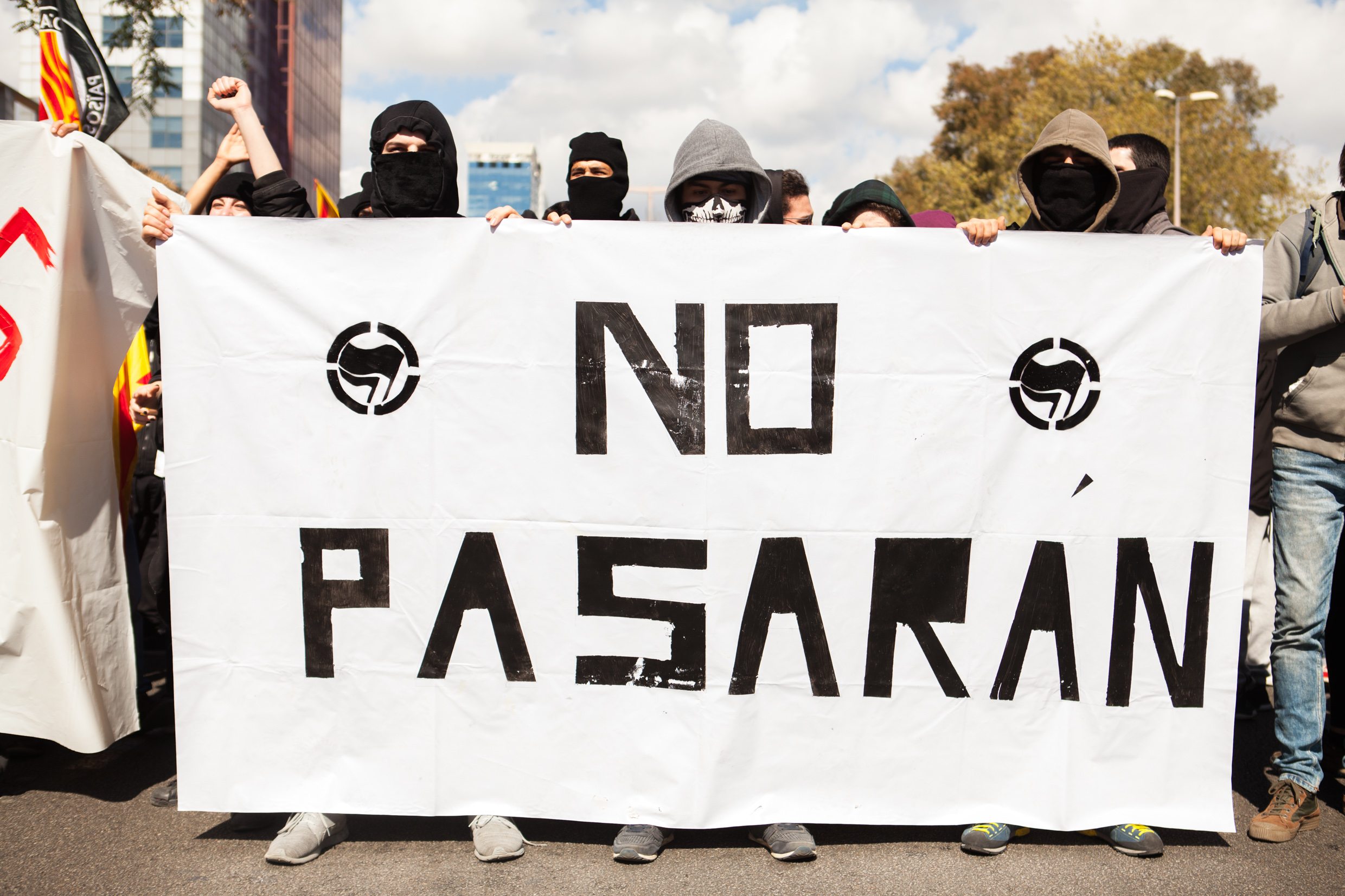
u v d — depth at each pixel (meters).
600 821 2.61
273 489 2.65
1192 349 2.64
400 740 2.66
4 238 2.72
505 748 2.64
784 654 2.63
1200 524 2.64
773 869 2.50
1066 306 2.63
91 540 2.85
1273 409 2.85
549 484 2.63
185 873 2.46
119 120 3.32
